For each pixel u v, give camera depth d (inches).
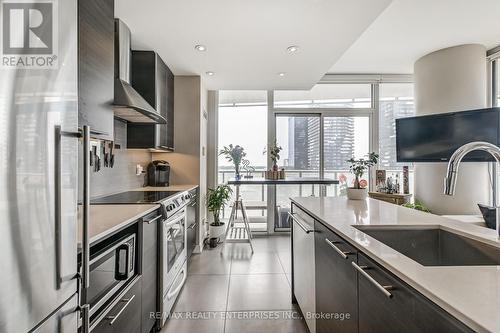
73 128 36.8
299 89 170.4
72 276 36.1
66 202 34.8
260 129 192.4
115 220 54.9
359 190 89.0
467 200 150.9
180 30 95.9
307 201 86.7
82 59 57.3
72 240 36.3
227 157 173.6
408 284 28.5
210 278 112.2
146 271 67.7
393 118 197.3
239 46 108.8
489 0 107.8
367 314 39.4
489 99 157.4
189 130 146.1
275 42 105.3
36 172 29.3
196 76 145.1
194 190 138.3
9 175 25.6
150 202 78.3
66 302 34.8
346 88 196.4
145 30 95.9
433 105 158.2
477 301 22.7
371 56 163.9
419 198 168.9
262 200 195.0
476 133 139.3
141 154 130.6
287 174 193.8
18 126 26.9
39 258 29.7
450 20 123.6
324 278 59.6
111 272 50.0
